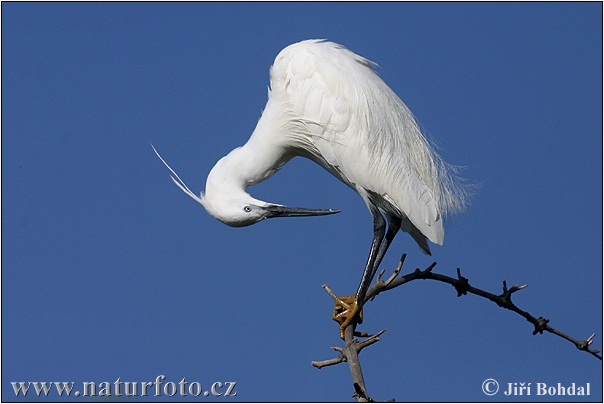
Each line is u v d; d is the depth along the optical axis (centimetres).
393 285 980
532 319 975
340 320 1056
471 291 982
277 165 1193
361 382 738
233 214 1116
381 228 1138
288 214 1119
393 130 1123
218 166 1136
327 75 1135
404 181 1110
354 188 1166
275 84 1173
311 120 1135
